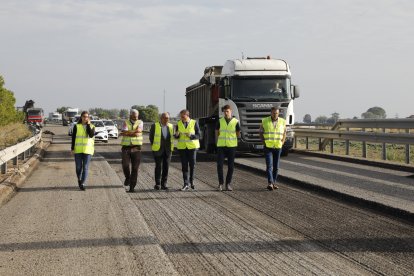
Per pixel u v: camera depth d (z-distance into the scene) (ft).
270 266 20.12
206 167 58.95
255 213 31.01
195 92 85.20
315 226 27.35
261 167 54.13
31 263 19.75
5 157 46.26
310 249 22.72
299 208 32.65
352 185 40.22
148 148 97.66
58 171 53.01
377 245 23.38
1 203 33.06
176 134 41.19
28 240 23.32
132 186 39.99
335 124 73.72
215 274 19.10
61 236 24.12
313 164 59.06
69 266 19.39
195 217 29.81
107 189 39.45
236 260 20.99
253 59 70.33
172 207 33.14
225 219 29.22
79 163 39.63
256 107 66.69
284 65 68.64
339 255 21.74
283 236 25.13
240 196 37.63
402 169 51.88
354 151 75.56
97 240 23.36
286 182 45.44
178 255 21.76
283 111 67.51
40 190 38.86
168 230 26.48
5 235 24.27
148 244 22.68
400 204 31.45
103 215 29.12
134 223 26.99
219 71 78.48
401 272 19.31
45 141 116.67
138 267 19.30
